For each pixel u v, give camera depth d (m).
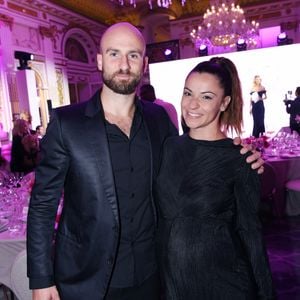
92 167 1.36
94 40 13.82
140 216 1.48
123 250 1.46
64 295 1.42
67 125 1.37
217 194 1.37
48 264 1.39
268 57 9.30
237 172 1.37
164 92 10.33
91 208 1.37
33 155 5.26
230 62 1.50
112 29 1.40
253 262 1.37
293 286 2.77
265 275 1.37
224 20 9.34
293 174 4.11
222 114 1.54
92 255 1.38
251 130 9.52
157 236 1.49
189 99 1.41
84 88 13.96
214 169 1.38
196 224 1.36
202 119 1.40
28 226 1.39
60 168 1.38
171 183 1.44
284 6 12.47
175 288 1.37
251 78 9.45
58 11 11.48
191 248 1.34
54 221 1.42
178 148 1.48
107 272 1.38
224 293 1.31
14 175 3.86
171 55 10.68
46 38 11.18
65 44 12.57
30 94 9.65
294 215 4.29
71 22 12.46
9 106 9.45
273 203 4.25
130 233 1.46
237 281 1.32
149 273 1.54
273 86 9.35
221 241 1.34
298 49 9.10
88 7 12.52
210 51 11.83
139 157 1.47
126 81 1.39
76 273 1.41
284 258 3.25
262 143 4.63
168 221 1.42
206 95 1.38
